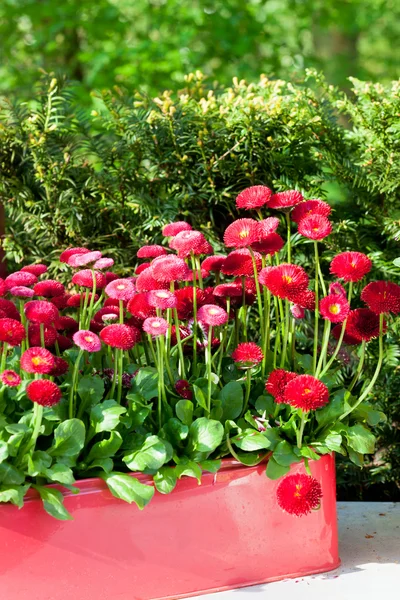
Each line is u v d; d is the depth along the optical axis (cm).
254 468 239
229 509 236
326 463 247
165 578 229
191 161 336
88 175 342
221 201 338
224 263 256
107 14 805
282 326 265
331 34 1015
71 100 363
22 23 852
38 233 354
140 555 226
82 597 220
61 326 259
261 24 831
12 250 355
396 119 316
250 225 237
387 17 1052
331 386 259
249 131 324
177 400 248
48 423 229
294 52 844
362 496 349
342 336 241
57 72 366
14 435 217
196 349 261
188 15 816
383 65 1049
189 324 271
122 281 237
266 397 253
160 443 226
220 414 245
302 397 227
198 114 330
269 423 252
